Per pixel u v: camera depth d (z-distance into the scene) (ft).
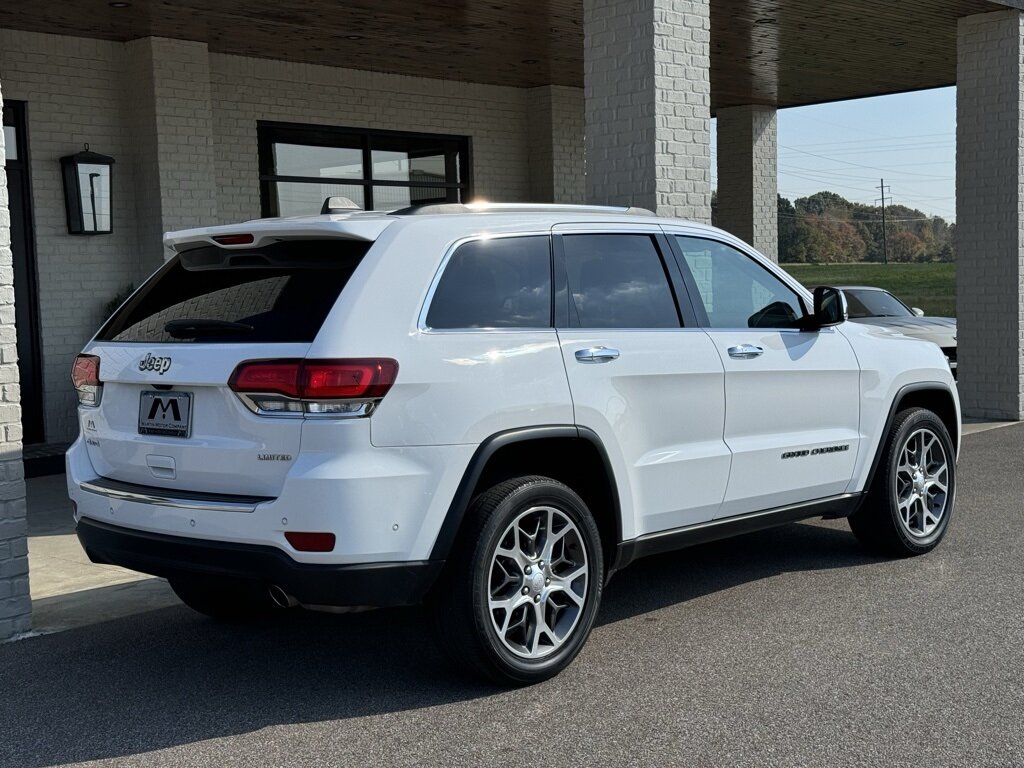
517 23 36.04
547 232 15.20
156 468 13.94
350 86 43.34
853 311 49.83
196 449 13.41
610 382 15.01
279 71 41.22
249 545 12.93
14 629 16.80
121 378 14.33
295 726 13.05
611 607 17.54
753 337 17.33
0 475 16.61
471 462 13.42
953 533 21.98
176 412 13.73
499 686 14.07
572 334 14.85
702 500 16.43
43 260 34.83
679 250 16.90
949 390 20.84
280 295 13.56
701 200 27.45
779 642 15.56
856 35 40.93
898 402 19.61
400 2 32.94
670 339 16.03
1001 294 39.75
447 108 46.52
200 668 15.24
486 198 48.19
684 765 11.66
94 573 20.71
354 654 15.70
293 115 41.73
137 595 19.20
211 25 34.68
